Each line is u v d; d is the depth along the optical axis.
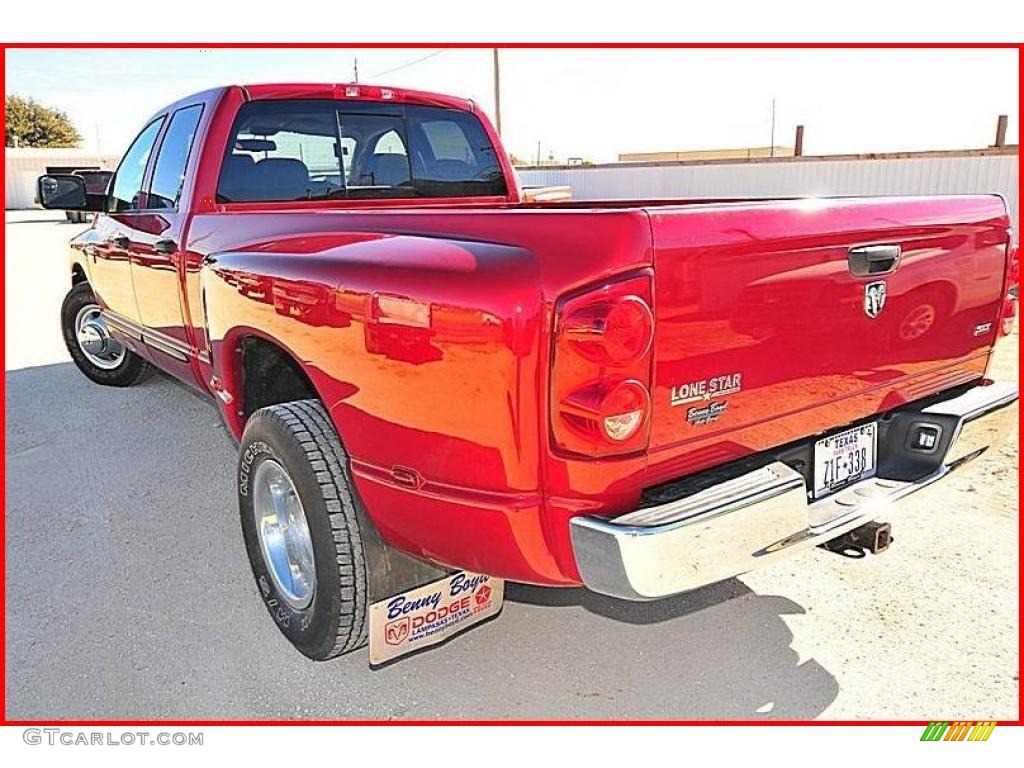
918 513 4.17
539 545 2.24
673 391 2.19
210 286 3.35
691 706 2.77
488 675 2.96
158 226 4.25
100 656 3.07
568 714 2.74
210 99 4.02
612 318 2.03
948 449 2.94
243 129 4.02
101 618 3.32
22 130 61.78
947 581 3.51
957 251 3.00
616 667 2.98
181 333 4.18
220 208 3.99
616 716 2.72
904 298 2.80
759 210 2.32
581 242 2.09
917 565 3.65
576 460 2.11
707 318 2.21
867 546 2.87
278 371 3.49
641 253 2.07
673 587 2.14
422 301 2.28
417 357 2.30
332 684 2.91
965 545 3.82
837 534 2.57
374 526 2.71
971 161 13.22
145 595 3.49
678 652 3.06
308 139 4.21
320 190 4.28
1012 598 3.37
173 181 4.28
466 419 2.22
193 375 4.29
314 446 2.73
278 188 4.14
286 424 2.79
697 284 2.17
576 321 2.04
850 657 3.01
